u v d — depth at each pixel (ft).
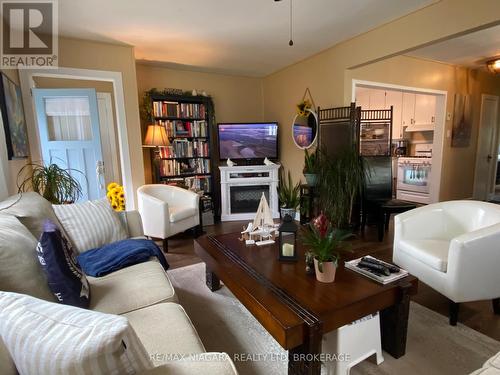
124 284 4.98
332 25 9.64
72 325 2.06
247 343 5.61
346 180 10.81
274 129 15.31
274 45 11.51
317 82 12.78
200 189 14.83
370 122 16.11
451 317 6.02
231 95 16.39
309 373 4.03
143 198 10.77
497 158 18.75
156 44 11.12
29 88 9.87
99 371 2.00
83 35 9.99
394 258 7.50
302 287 4.93
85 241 6.56
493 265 5.81
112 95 14.11
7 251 3.55
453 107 15.74
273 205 15.42
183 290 7.71
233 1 7.93
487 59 14.19
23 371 2.12
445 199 16.34
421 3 8.25
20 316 2.13
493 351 5.24
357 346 4.68
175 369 2.33
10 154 7.96
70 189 8.71
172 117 13.97
